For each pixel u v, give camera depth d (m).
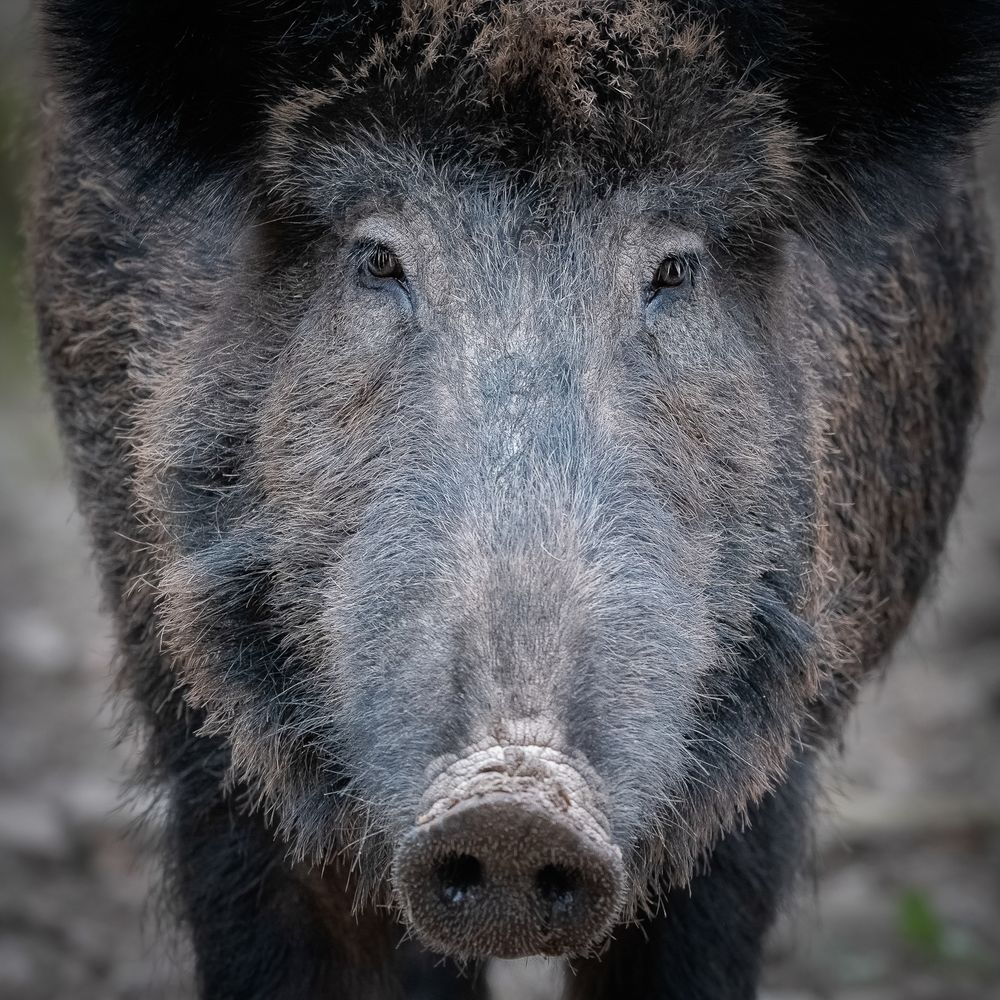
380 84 13.38
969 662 29.11
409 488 12.47
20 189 21.81
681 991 15.70
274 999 15.36
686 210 13.45
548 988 20.55
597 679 11.53
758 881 15.79
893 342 17.05
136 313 15.83
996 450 38.25
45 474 37.47
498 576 11.66
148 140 14.68
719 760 13.73
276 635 13.80
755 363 13.90
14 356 41.88
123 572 16.05
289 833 14.33
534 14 13.16
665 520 12.81
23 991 19.92
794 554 14.10
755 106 13.95
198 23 14.16
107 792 24.25
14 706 27.64
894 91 14.68
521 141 13.09
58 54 14.37
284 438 13.62
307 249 13.86
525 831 10.84
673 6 13.68
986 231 19.56
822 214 15.02
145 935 21.42
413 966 16.08
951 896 22.52
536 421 12.33
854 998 20.39
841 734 17.61
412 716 11.73
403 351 13.12
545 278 12.88
